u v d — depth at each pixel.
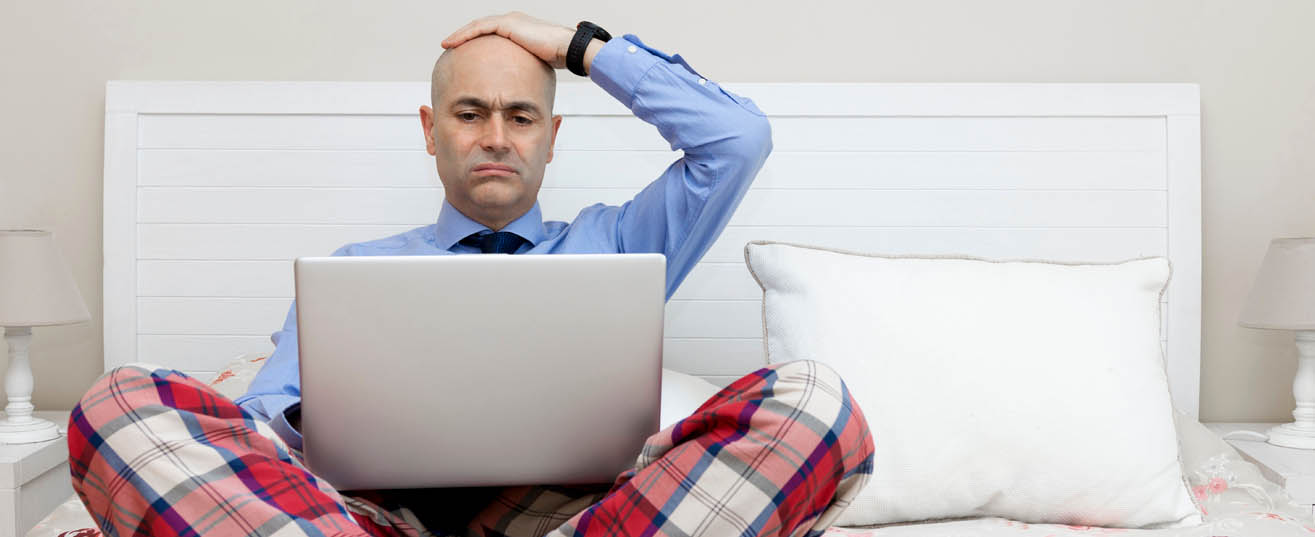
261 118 2.19
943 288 1.65
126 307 2.18
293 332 1.56
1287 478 1.77
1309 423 2.02
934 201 2.22
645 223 1.77
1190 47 2.28
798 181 2.22
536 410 1.06
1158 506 1.51
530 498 1.20
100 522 1.06
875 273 1.69
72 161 2.23
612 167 2.21
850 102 2.21
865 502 1.52
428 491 1.25
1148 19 2.27
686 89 1.67
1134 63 2.28
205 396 1.04
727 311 2.24
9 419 1.96
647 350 1.06
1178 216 2.20
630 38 1.71
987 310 1.62
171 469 1.00
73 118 2.23
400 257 1.01
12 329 1.96
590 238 1.80
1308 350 2.03
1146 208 2.22
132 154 2.17
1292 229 2.29
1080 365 1.57
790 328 1.66
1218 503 1.62
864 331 1.61
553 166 2.21
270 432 1.06
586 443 1.08
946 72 2.28
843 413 1.02
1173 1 2.27
